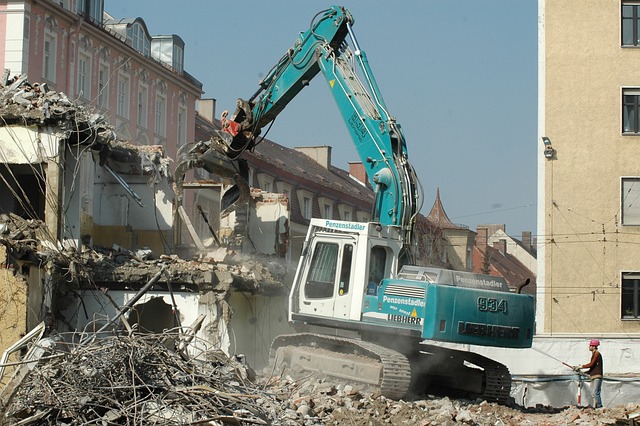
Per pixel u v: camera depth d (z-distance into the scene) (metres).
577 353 31.69
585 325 34.66
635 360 31.72
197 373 13.55
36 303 19.08
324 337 18.25
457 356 19.89
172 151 48.09
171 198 25.95
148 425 12.09
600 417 17.42
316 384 16.58
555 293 34.88
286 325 26.03
